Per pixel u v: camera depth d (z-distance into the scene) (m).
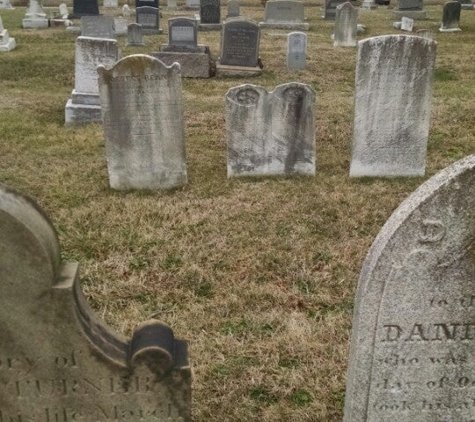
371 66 7.65
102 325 3.44
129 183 8.00
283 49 17.19
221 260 6.20
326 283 5.84
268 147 8.19
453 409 3.72
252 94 7.88
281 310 5.44
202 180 8.30
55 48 17.00
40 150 9.30
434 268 3.26
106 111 7.57
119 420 3.49
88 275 5.91
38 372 3.30
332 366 4.71
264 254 6.29
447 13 20.34
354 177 8.34
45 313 3.14
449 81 13.80
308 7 28.30
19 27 21.12
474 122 10.45
